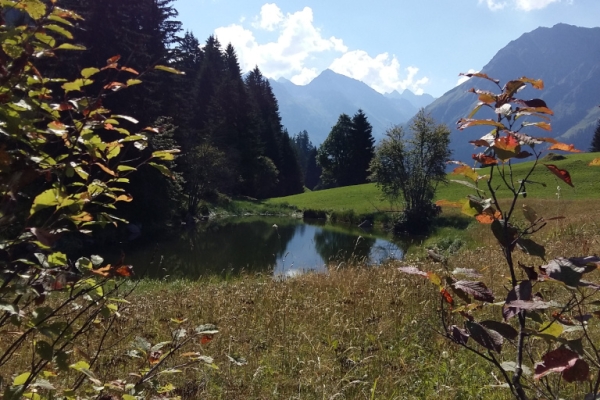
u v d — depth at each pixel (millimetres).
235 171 53469
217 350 4250
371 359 4066
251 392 3531
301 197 58469
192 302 6531
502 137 1503
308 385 3660
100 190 1843
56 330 1626
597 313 1656
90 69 1697
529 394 2879
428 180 33594
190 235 29062
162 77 32281
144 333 4613
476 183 1709
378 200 48500
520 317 1620
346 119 77750
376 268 8711
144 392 2424
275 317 5488
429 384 3609
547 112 1586
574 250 7039
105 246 22031
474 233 20172
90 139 1725
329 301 6156
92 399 2088
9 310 1411
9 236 1558
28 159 1545
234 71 72812
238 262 18984
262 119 73875
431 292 5914
